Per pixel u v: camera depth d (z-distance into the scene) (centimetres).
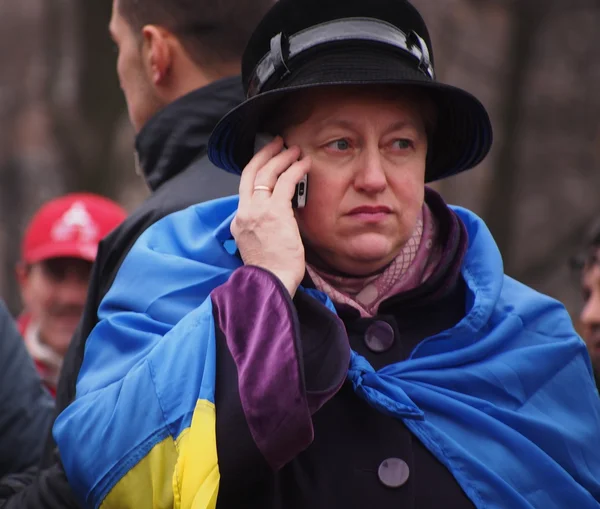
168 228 552
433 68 511
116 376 499
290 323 463
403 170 495
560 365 520
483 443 492
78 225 985
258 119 513
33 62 3834
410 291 508
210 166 608
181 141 627
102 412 486
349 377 488
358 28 493
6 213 3956
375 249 489
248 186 498
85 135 2588
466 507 478
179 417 468
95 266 589
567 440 504
